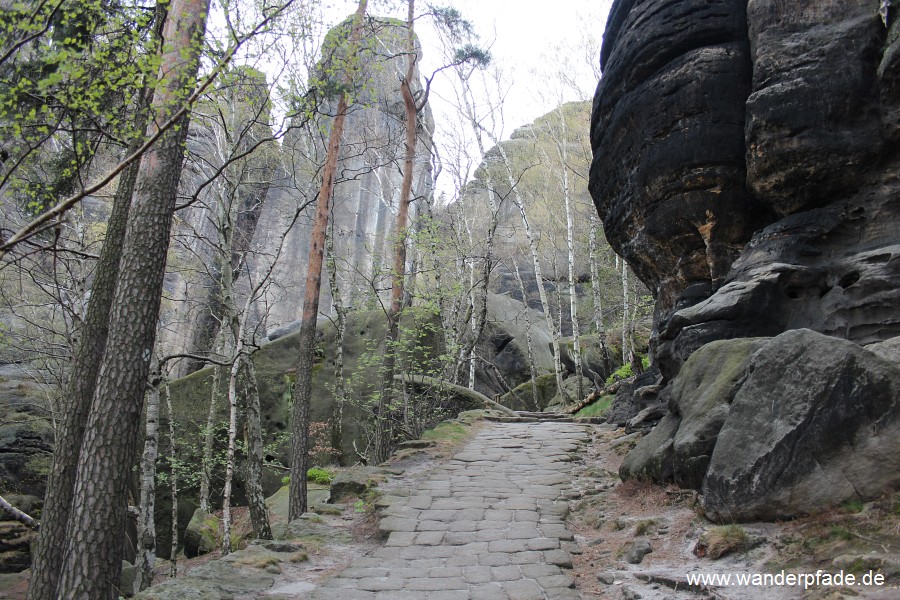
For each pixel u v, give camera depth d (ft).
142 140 21.54
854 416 16.08
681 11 31.37
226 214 33.42
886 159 24.82
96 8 19.20
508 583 17.12
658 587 15.93
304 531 23.41
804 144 25.67
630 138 34.55
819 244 25.85
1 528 48.11
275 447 56.08
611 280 86.33
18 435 55.57
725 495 17.81
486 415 48.55
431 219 53.11
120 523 18.11
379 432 42.37
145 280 19.93
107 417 18.53
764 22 28.19
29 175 28.86
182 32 21.04
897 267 22.56
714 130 29.84
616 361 78.74
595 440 38.37
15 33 18.38
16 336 48.91
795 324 24.80
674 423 23.79
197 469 55.57
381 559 19.39
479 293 83.10
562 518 23.39
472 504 25.12
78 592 16.98
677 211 31.55
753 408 18.25
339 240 80.59
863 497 15.28
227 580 17.48
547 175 87.66
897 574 12.35
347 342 61.82
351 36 36.76
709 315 25.93
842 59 25.48
